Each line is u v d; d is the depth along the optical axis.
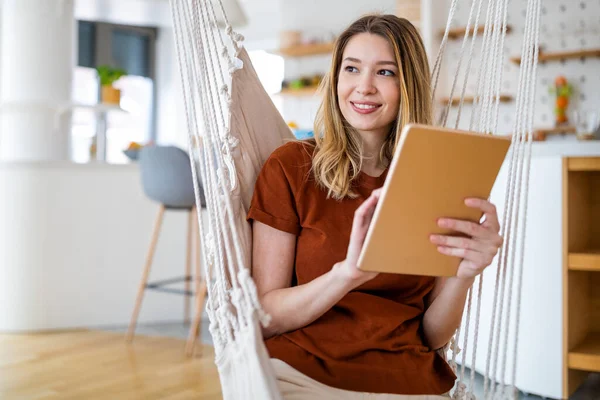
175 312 4.39
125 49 7.93
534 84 1.41
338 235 1.34
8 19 4.50
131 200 4.29
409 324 1.34
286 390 1.22
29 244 4.11
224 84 1.42
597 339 2.86
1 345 3.73
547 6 6.05
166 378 3.03
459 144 1.04
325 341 1.28
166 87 8.10
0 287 4.10
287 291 1.29
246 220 1.40
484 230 1.12
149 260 3.86
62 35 4.58
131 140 8.05
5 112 4.53
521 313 2.72
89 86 7.71
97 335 3.97
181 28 1.38
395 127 1.45
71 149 4.75
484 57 1.51
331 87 1.44
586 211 2.90
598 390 2.86
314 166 1.37
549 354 2.65
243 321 1.21
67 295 4.17
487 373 1.36
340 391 1.24
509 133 6.12
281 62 7.91
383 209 1.05
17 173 4.11
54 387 2.88
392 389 1.24
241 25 4.41
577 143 2.59
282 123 1.58
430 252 1.13
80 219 4.19
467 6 6.25
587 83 5.89
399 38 1.41
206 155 1.33
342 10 7.03
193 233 4.40
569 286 2.64
